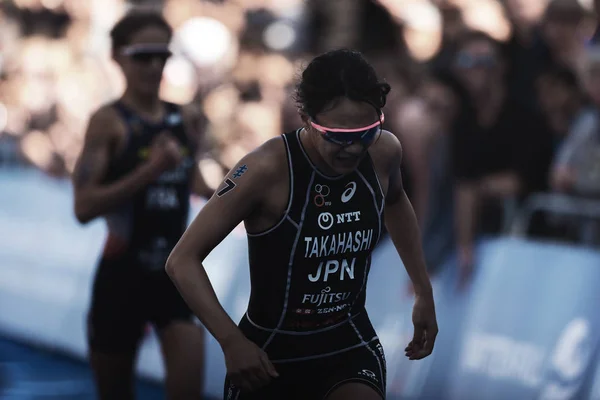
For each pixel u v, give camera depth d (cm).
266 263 756
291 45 2098
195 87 1992
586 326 1193
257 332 785
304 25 2141
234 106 1794
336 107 684
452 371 1307
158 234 1112
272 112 1717
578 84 1412
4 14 2731
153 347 1655
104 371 1124
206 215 732
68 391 1644
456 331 1320
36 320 1983
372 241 773
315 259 750
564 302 1228
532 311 1255
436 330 839
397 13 1658
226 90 1903
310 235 742
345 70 686
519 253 1295
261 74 1861
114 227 1111
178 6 2162
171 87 1950
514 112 1424
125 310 1105
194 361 1080
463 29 1481
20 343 2023
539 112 1430
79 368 1817
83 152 1088
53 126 2195
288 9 2147
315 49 2123
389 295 1409
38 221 2033
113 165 1093
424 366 1339
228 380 816
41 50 2419
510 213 1397
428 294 835
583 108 1395
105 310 1109
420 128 1355
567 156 1348
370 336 813
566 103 1419
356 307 806
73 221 1931
